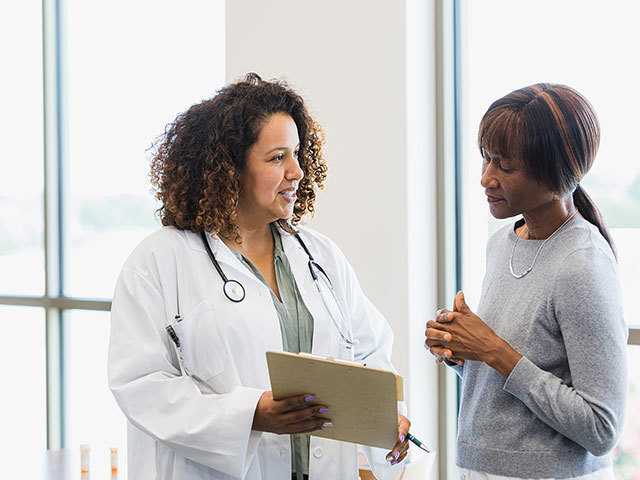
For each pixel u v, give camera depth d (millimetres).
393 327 2787
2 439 4094
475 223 2885
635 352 2543
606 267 1706
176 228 1947
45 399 3969
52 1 3861
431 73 2850
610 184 2592
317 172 2090
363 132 2834
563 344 1729
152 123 3639
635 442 2557
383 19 2787
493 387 1785
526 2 2742
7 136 4023
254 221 1975
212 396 1816
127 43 3695
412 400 2764
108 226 3789
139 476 1922
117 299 1880
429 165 2842
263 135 1878
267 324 1876
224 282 1882
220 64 3451
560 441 1724
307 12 2945
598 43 2611
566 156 1694
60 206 3908
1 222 4055
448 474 2848
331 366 1623
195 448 1789
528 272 1778
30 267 3996
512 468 1747
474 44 2850
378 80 2801
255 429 1803
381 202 2801
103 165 3785
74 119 3859
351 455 1991
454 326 1785
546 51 2711
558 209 1767
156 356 1822
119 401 1818
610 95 2592
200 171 1905
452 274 2871
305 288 1994
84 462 2637
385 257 2799
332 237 2900
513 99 1744
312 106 2936
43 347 3971
